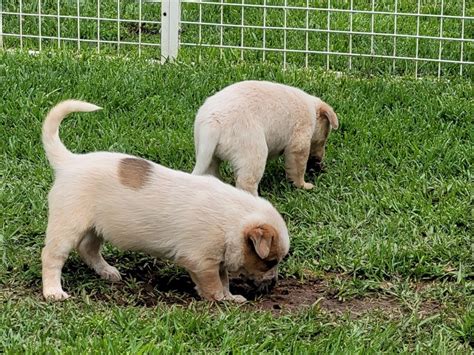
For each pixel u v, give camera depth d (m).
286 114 7.69
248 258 5.95
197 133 7.37
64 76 9.71
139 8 10.85
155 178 6.07
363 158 8.25
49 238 6.01
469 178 7.96
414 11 11.81
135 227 6.01
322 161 8.30
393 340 5.55
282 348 5.37
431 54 10.88
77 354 5.05
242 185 7.39
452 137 8.72
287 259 6.69
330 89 9.70
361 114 9.05
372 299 6.27
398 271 6.59
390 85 9.73
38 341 5.31
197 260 5.96
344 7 11.84
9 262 6.41
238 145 7.30
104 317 5.59
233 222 5.95
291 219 7.35
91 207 6.02
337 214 7.39
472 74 10.41
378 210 7.46
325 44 11.05
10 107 8.91
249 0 11.95
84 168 6.05
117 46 11.18
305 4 11.85
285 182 8.03
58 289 6.00
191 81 9.67
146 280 6.44
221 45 10.62
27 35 10.88
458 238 6.97
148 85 9.50
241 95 7.48
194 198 6.00
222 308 5.95
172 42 10.63
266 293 6.20
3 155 8.09
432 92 9.68
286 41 11.04
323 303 6.19
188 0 10.62
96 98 9.20
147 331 5.39
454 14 11.82
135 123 8.82
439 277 6.54
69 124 8.67
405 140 8.58
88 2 12.00
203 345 5.37
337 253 6.79
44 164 7.93
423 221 7.23
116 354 5.06
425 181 7.87
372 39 10.55
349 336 5.52
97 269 6.36
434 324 5.83
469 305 6.10
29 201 7.27
